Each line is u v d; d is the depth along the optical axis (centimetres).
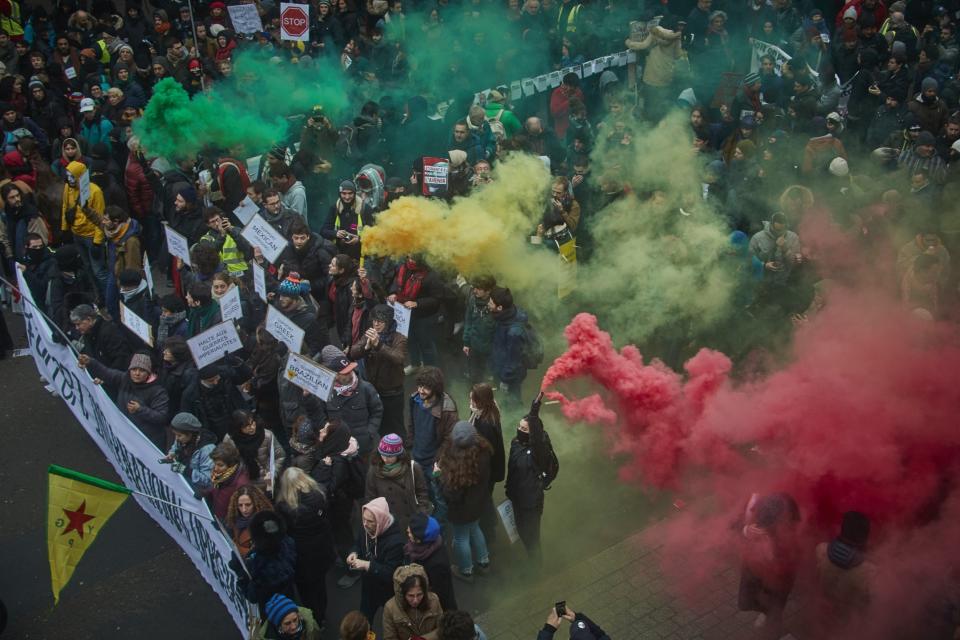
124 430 919
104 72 1886
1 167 1402
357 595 838
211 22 2028
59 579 726
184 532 865
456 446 774
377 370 957
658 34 1758
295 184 1302
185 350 934
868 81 1672
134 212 1426
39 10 2011
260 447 835
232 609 798
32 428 1108
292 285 998
